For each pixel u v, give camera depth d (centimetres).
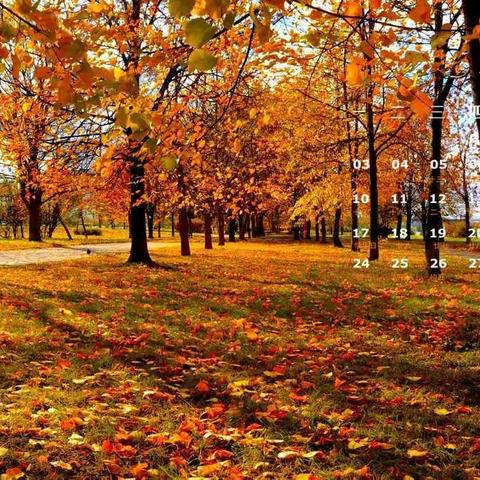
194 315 895
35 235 3997
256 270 1717
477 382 558
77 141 1481
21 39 288
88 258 2291
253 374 575
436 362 630
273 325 837
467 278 1418
